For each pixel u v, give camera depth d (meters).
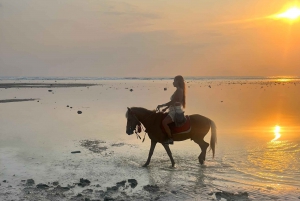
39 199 7.26
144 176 8.96
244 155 10.76
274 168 9.36
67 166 9.84
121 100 32.22
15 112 23.20
